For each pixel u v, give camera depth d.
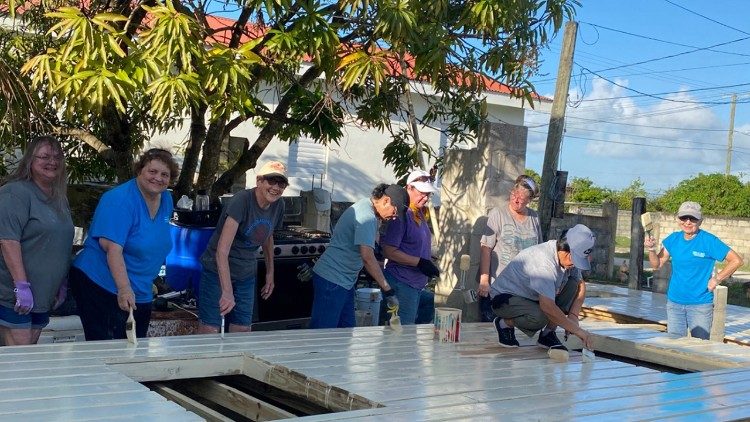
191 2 6.98
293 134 8.84
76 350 4.09
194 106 6.30
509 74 7.45
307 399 3.92
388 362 4.33
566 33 10.56
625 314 8.55
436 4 6.51
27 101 6.32
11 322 4.43
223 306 4.87
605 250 16.48
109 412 2.98
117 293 4.50
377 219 5.63
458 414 3.33
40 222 4.39
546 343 5.12
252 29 7.80
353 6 6.16
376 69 6.34
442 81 7.80
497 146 7.45
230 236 5.11
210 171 8.11
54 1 6.78
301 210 10.62
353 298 6.00
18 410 2.97
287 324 7.06
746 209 30.41
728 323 8.94
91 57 5.43
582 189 36.44
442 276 7.93
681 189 32.00
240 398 3.81
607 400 3.77
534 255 4.88
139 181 4.54
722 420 3.47
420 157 8.37
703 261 7.08
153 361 3.95
